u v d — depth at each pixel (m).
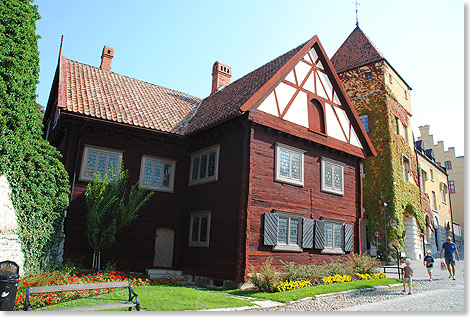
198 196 14.10
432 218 30.25
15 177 9.82
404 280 10.95
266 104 12.75
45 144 11.51
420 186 27.22
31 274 9.21
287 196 12.98
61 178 11.85
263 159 12.45
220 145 13.48
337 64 26.81
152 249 13.89
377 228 21.94
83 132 13.28
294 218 13.05
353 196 16.31
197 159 14.85
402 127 25.39
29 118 10.88
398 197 22.20
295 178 13.46
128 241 13.42
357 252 15.84
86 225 12.08
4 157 9.40
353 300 9.51
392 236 21.33
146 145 14.66
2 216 9.05
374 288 11.38
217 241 12.34
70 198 12.55
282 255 12.34
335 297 9.88
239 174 12.08
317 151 14.81
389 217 21.69
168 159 14.98
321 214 14.28
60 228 11.95
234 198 12.05
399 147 23.98
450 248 14.16
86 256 12.47
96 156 13.48
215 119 12.96
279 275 11.02
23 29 10.81
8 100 9.79
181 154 15.47
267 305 8.23
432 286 12.27
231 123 12.79
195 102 19.67
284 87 13.61
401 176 23.52
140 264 13.46
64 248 12.08
